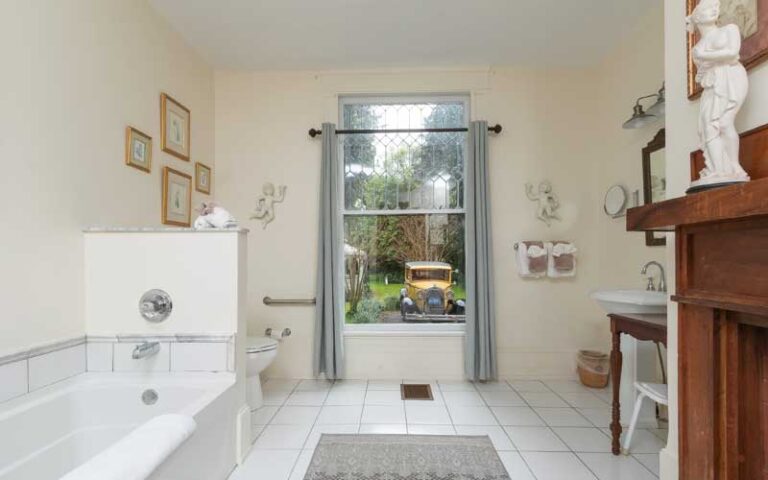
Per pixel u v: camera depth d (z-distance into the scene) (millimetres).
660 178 2166
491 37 2488
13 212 1347
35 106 1421
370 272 2936
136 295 1679
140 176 2020
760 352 1009
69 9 1564
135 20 1982
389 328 2879
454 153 2938
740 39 1014
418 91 2887
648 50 2285
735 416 1009
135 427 1561
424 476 1574
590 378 2611
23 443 1278
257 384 2295
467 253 2734
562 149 2865
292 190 2896
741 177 955
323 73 2900
